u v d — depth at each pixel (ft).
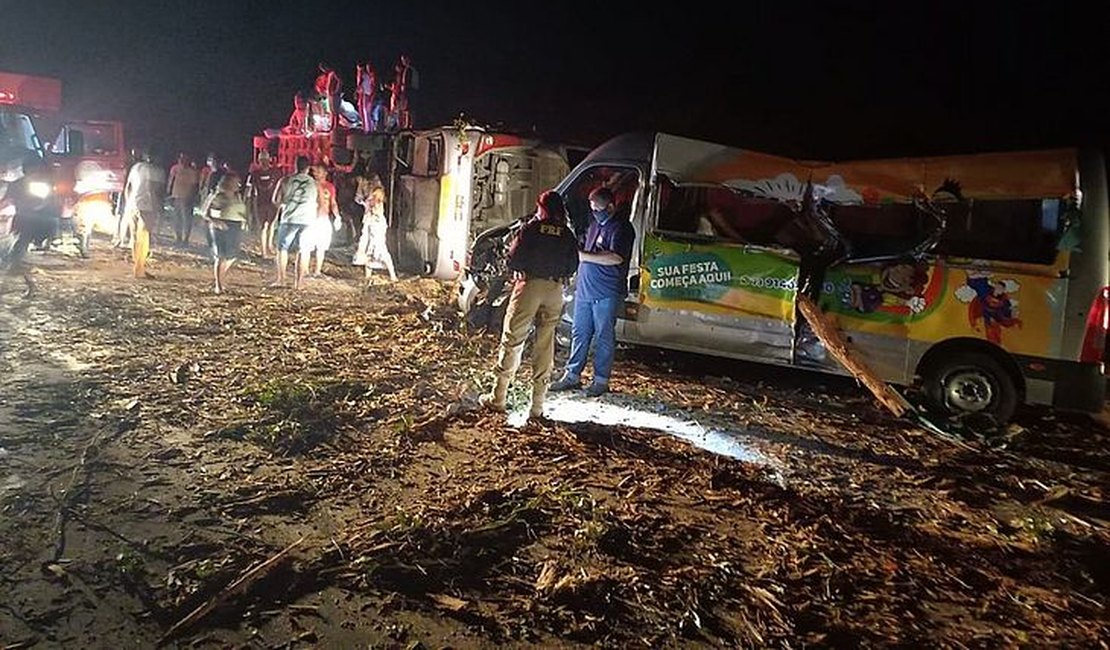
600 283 24.53
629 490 17.95
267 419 19.65
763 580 14.67
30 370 22.22
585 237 25.32
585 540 15.31
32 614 11.84
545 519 16.12
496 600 13.38
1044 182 24.32
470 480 17.71
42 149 37.01
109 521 14.53
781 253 27.32
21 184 31.58
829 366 27.07
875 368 26.40
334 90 55.98
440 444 19.60
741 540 16.17
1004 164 24.93
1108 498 20.45
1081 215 24.07
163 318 29.84
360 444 19.06
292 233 39.04
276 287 39.45
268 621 12.30
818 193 27.17
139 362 23.82
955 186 25.30
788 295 27.22
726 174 27.96
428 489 17.10
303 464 17.67
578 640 12.58
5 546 13.41
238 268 45.03
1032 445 24.99
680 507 17.39
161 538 14.16
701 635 12.99
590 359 30.12
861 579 15.03
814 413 26.02
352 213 52.21
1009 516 18.80
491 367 26.68
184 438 18.40
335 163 53.62
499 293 31.45
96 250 46.73
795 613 13.74
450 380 25.02
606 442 20.70
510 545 15.03
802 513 17.51
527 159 44.83
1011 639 13.56
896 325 26.05
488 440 20.11
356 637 12.16
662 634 12.89
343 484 16.93
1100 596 15.21
